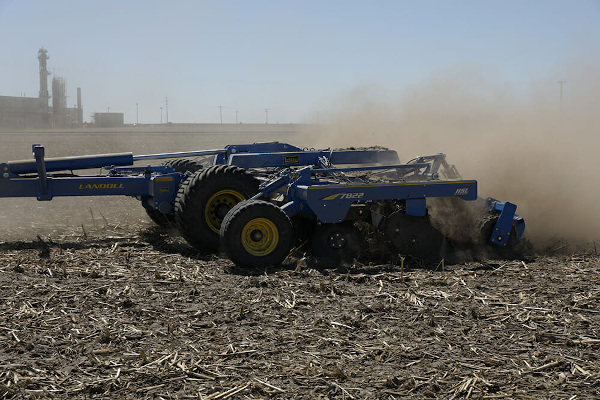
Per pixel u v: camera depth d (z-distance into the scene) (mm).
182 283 7246
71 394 4266
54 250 9039
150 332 5496
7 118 135875
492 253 9117
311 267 8203
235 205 9000
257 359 4902
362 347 5168
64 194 9633
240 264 8031
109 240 9992
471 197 8992
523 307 6348
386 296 6719
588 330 5656
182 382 4465
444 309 6258
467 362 4883
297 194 8672
